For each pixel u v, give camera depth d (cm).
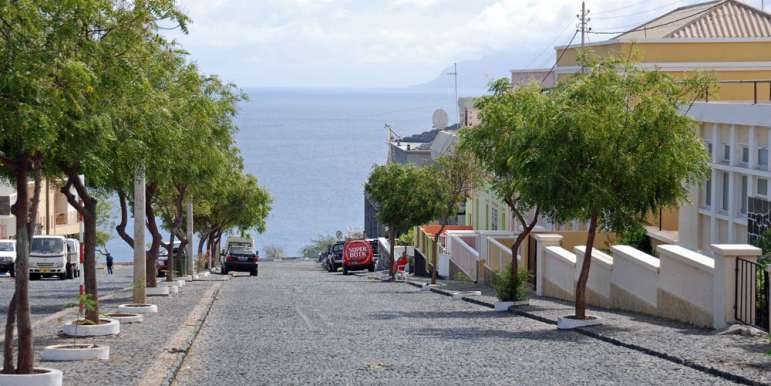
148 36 1587
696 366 1373
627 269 2452
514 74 6688
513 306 2711
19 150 1209
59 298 3262
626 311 2438
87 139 1265
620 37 4531
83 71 1125
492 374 1353
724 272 1861
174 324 2147
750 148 2744
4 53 1098
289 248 14175
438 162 4466
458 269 4859
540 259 3244
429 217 4984
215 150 3297
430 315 2572
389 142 9656
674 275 2134
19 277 1246
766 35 4284
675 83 2009
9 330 1273
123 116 1537
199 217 6938
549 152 1983
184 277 4875
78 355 1500
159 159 1944
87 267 1889
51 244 5194
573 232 3778
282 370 1417
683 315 2088
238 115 3412
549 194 2006
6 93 1094
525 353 1603
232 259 6216
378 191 5103
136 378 1302
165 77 2334
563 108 1980
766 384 1180
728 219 2895
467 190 4388
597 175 1984
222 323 2300
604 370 1376
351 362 1502
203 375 1376
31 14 1113
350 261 6606
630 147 1956
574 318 2089
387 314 2609
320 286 4444
